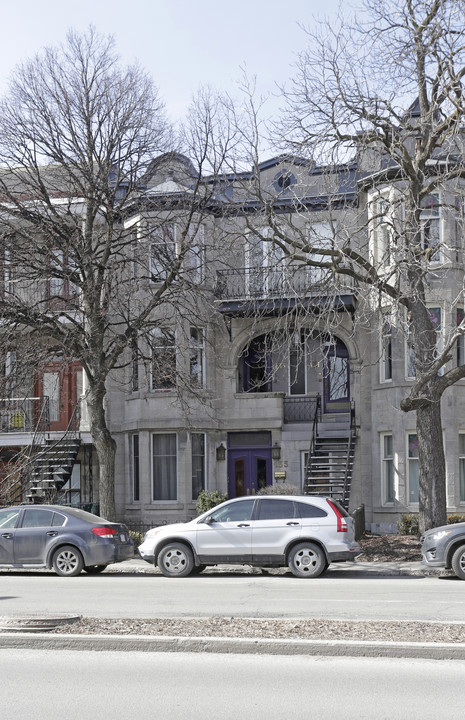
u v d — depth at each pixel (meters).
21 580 17.75
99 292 23.06
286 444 29.36
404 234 19.66
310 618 11.12
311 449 27.55
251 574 19.12
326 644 8.94
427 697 7.47
